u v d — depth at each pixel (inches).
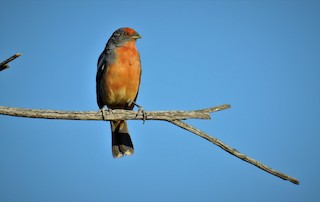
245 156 360.8
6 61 349.1
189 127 380.2
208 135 372.8
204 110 386.0
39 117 371.6
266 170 355.9
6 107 360.8
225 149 368.5
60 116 379.2
